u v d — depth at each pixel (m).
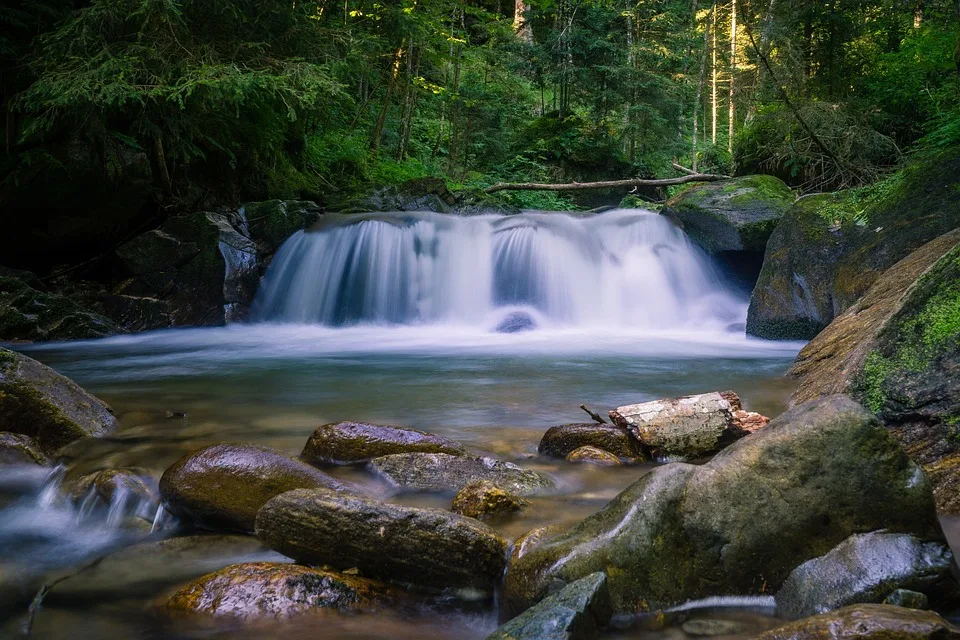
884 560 2.22
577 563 2.37
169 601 2.51
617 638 2.19
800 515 2.38
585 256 13.15
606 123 22.98
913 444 3.43
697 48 24.27
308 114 15.41
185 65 10.95
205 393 6.34
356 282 12.55
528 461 4.09
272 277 12.62
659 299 12.58
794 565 2.37
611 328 12.45
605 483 3.69
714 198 12.17
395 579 2.64
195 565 2.88
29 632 2.36
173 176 12.91
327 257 12.62
